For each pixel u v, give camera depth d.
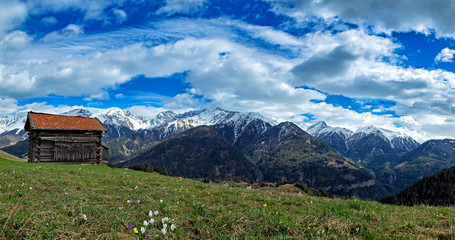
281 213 8.43
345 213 9.30
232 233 6.23
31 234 5.21
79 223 6.34
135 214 7.62
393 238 6.61
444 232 7.33
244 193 14.74
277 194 15.39
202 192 14.24
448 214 11.65
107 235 5.61
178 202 9.81
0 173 15.01
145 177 21.59
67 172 20.02
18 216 6.12
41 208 7.16
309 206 11.23
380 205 13.70
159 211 8.07
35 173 17.23
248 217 7.55
